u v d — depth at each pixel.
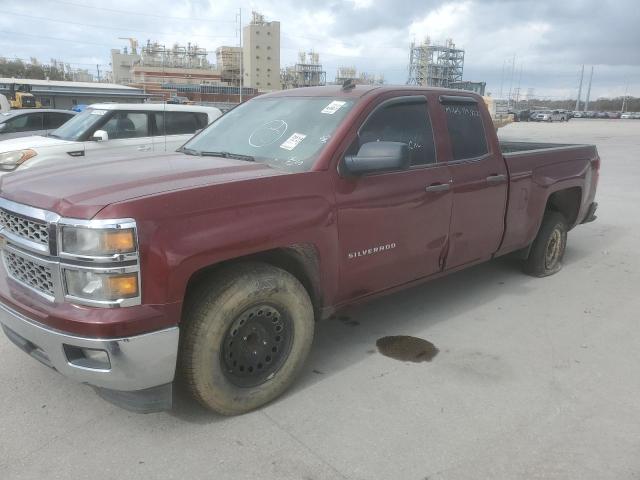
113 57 149.25
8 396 3.27
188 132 10.30
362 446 2.84
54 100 42.34
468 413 3.15
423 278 4.17
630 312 4.80
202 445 2.83
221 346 2.91
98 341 2.51
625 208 9.90
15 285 2.92
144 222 2.52
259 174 3.08
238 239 2.81
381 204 3.57
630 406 3.25
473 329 4.38
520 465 2.70
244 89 100.69
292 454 2.77
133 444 2.83
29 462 2.68
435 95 4.22
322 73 135.38
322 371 3.65
